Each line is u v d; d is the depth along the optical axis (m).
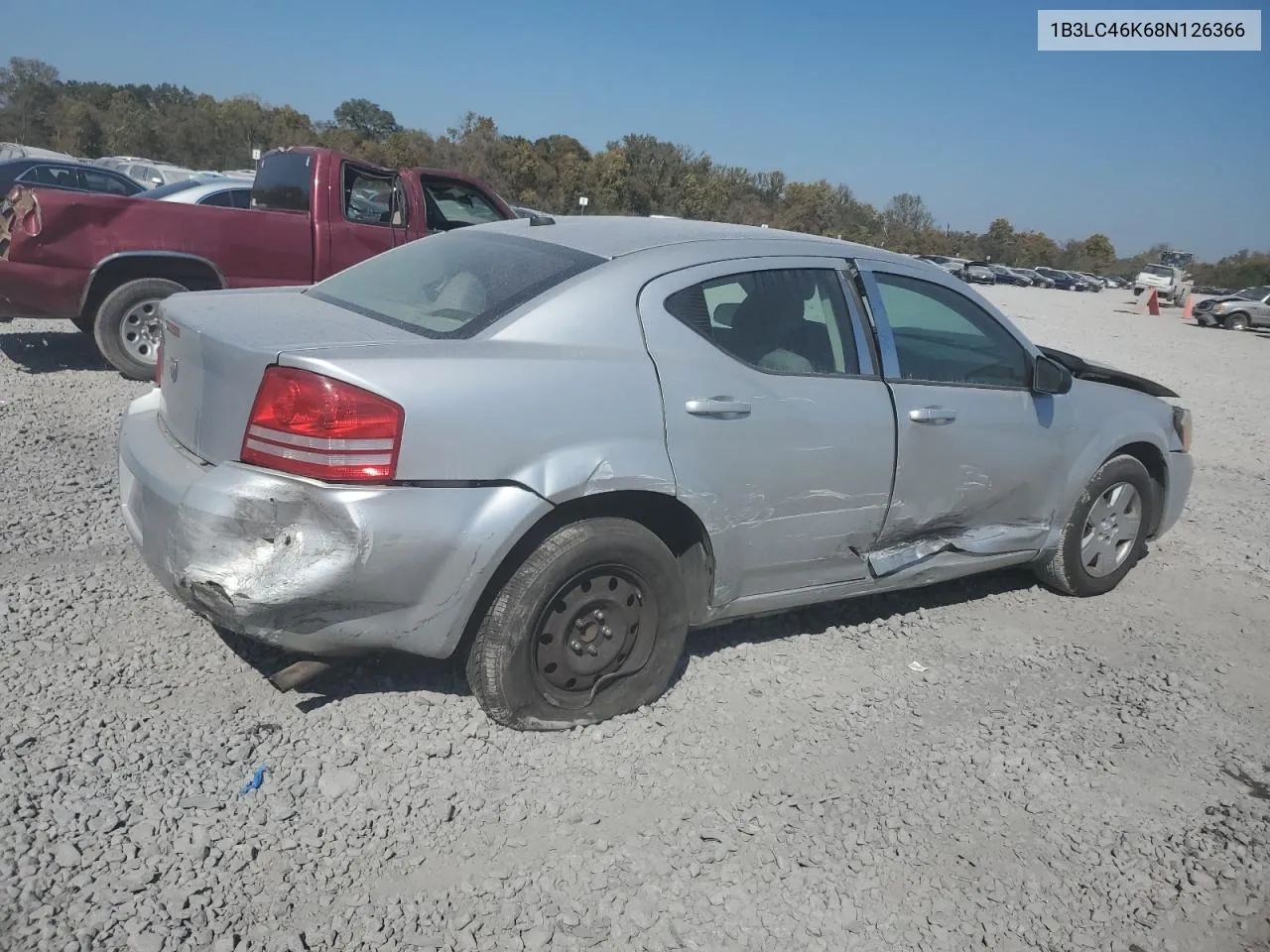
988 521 4.48
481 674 3.21
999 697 3.96
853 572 4.04
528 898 2.63
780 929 2.61
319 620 2.93
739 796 3.14
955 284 4.38
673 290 3.49
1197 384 15.02
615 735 3.39
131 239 7.45
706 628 3.96
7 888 2.44
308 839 2.75
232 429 3.02
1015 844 3.06
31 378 7.54
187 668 3.52
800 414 3.65
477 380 3.00
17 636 3.61
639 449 3.25
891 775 3.34
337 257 8.41
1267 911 2.88
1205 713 3.99
